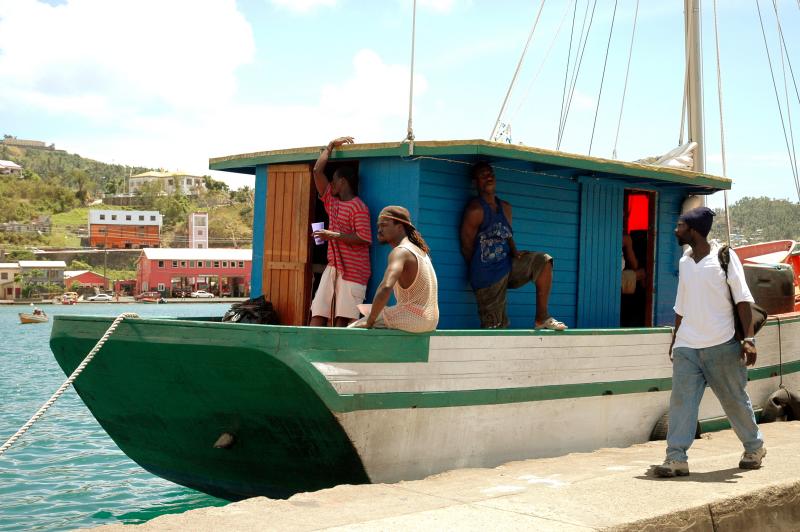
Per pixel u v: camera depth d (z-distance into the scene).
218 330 6.02
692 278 6.03
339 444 6.12
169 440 7.35
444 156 7.33
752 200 67.94
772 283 10.34
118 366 6.82
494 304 7.51
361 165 7.70
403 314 6.29
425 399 6.41
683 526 4.80
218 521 4.58
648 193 9.88
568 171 8.51
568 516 4.63
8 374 24.47
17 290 122.25
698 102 13.86
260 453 6.76
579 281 8.84
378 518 4.66
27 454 11.36
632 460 7.14
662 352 8.48
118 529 4.45
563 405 7.51
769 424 9.63
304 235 8.10
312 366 5.80
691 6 13.88
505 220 7.63
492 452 6.96
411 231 6.44
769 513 5.39
